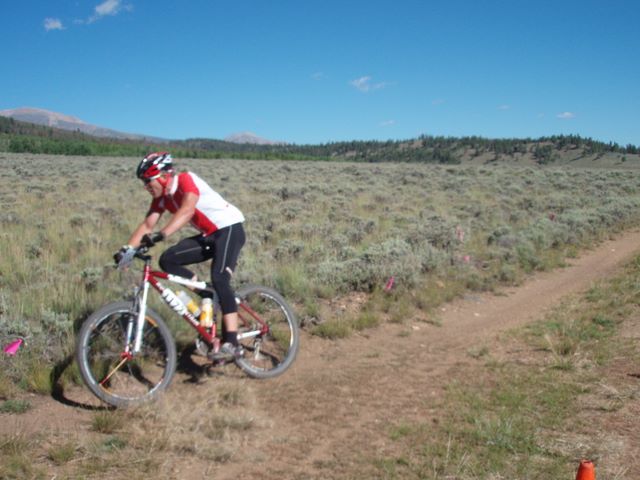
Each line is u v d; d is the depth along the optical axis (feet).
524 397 15.94
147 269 15.84
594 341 21.26
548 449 12.75
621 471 11.70
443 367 19.03
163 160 15.38
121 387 15.98
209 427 13.69
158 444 12.67
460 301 28.94
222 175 105.50
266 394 16.53
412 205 68.49
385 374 18.31
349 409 15.42
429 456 12.62
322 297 26.78
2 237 33.45
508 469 11.90
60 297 21.68
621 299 27.45
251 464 12.35
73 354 16.98
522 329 23.61
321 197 69.67
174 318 20.33
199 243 16.40
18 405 14.66
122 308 15.39
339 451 12.99
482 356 20.16
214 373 17.81
